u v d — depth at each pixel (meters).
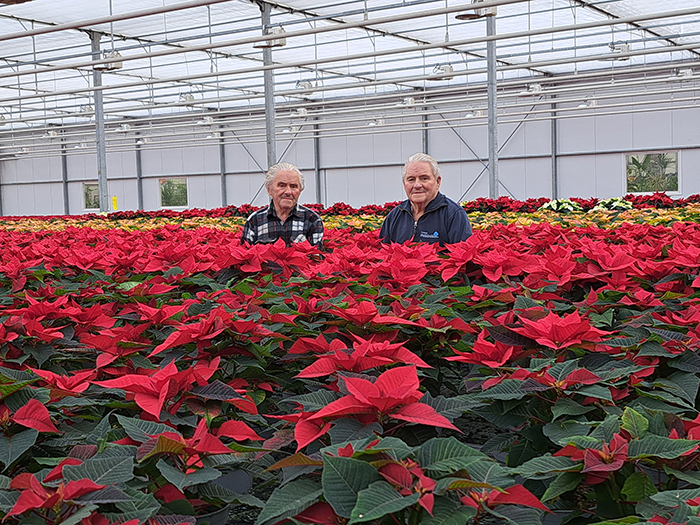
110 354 2.20
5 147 33.78
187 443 1.56
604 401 1.83
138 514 1.37
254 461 2.04
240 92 31.02
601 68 26.84
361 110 26.00
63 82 28.09
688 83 25.77
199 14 19.84
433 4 19.08
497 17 20.59
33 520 1.30
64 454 1.80
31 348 2.34
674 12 12.10
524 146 28.86
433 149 30.66
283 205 5.15
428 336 2.54
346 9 19.44
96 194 38.31
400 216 5.32
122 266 3.85
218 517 1.79
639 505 1.45
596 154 27.66
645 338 2.17
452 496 1.36
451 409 1.70
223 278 3.62
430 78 20.12
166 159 36.06
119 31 21.39
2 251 5.02
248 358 2.28
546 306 2.71
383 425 1.62
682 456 1.50
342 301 2.62
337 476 1.30
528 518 1.32
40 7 18.98
